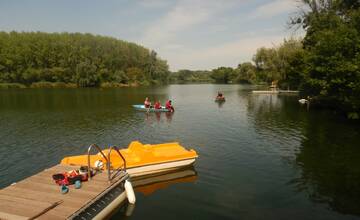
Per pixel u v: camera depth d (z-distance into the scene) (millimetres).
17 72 96812
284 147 19688
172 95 68188
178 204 11273
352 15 33969
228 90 89625
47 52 103188
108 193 10195
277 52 84125
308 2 46125
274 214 10594
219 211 10742
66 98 57000
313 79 35812
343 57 30938
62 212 8500
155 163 13898
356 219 10312
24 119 30812
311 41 46000
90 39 119125
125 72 125062
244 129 25938
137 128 26359
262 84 109938
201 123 29109
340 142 21000
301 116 33500
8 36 110250
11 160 16750
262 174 14609
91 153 18266
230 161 16656
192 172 14766
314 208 11094
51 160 16812
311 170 15227
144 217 10297
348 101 27969
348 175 14523
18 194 9609
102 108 40500
